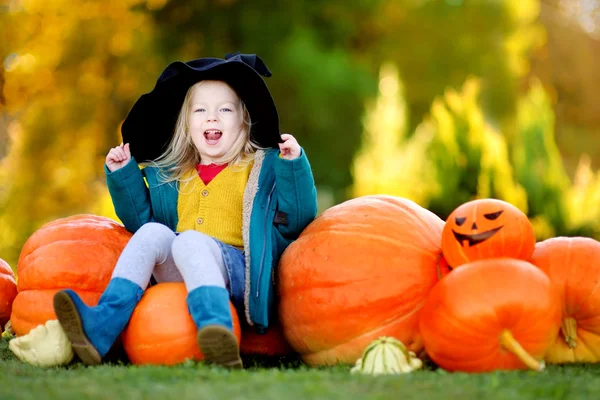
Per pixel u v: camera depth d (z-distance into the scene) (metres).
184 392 3.31
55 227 5.01
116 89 21.30
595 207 11.44
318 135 21.34
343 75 21.12
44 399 3.24
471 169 10.18
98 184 20.38
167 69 5.30
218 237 5.05
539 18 32.38
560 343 4.46
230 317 4.17
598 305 4.33
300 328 4.68
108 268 4.86
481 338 3.88
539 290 3.90
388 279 4.44
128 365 4.29
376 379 3.63
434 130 10.41
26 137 19.94
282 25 21.50
